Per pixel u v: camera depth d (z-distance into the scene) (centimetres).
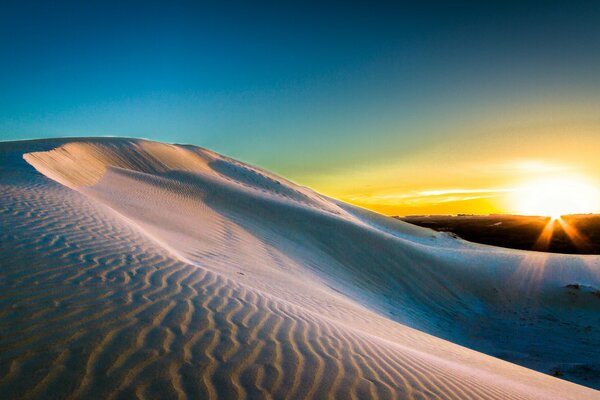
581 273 2386
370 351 511
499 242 5872
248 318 534
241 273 1008
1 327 407
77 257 641
